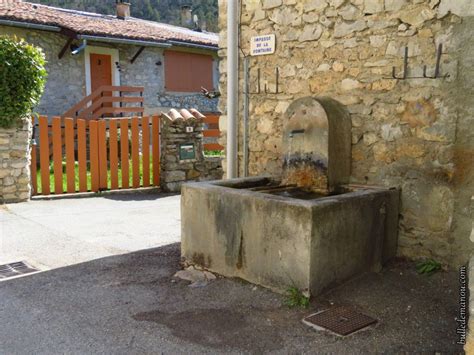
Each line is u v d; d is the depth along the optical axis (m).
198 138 9.23
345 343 2.77
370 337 2.83
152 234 5.58
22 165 7.36
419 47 3.75
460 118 3.54
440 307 3.18
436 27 3.63
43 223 6.05
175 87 16.70
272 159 5.04
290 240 3.32
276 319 3.10
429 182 3.76
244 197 3.62
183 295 3.57
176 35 16.66
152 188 9.02
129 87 13.69
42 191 7.98
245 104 5.20
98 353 2.73
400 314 3.11
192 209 4.09
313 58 4.55
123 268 4.25
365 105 4.14
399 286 3.50
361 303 3.27
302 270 3.27
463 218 3.57
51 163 10.78
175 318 3.18
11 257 4.58
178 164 9.02
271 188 4.21
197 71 17.45
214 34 22.72
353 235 3.52
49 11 14.64
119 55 14.95
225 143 5.53
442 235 3.71
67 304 3.44
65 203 7.56
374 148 4.11
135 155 8.88
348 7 4.21
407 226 3.92
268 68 4.97
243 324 3.06
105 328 3.04
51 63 13.46
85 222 6.19
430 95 3.70
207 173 9.41
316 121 4.09
